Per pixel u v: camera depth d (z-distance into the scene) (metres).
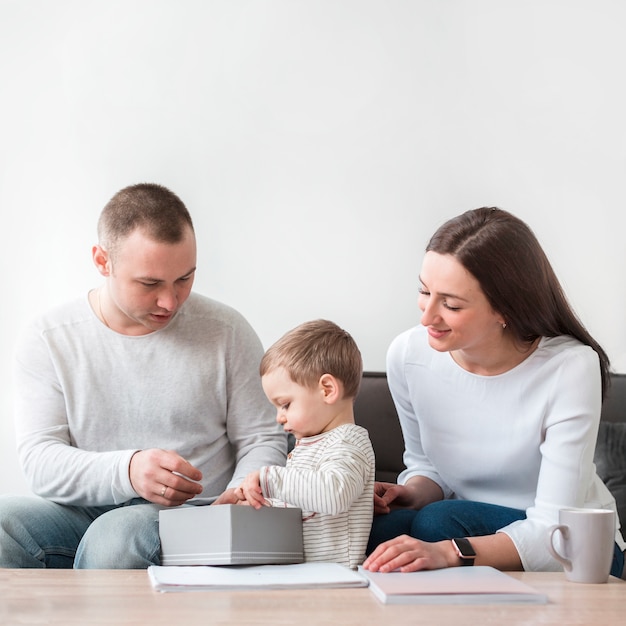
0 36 2.71
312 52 2.73
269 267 2.71
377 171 2.73
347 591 1.20
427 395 1.81
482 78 2.74
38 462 1.86
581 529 1.32
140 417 1.96
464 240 1.60
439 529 1.62
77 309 2.00
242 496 1.49
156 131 2.71
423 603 1.13
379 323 2.71
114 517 1.67
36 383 1.96
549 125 2.75
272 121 2.72
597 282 2.74
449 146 2.74
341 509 1.44
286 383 1.59
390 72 2.74
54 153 2.71
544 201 2.74
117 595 1.16
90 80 2.71
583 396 1.63
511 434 1.71
